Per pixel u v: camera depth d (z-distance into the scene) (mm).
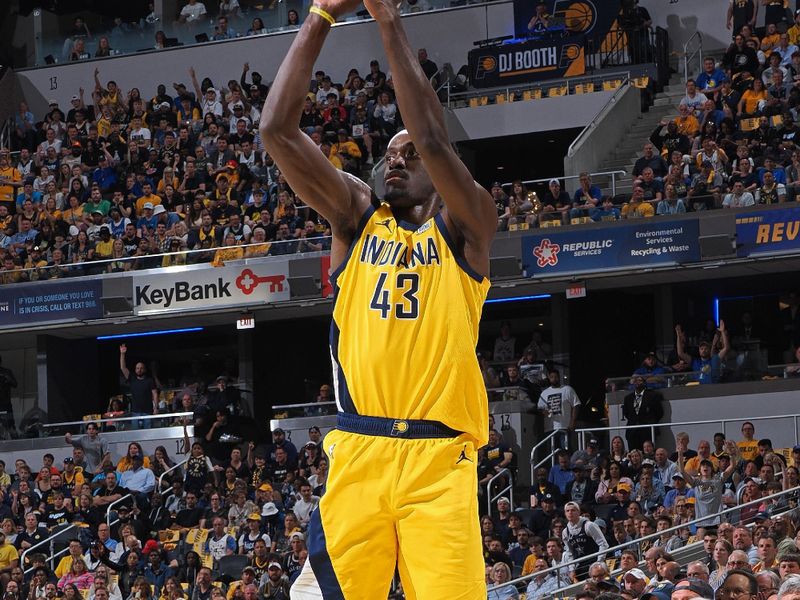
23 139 35000
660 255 25969
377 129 31859
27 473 26703
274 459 25734
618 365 30516
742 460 21109
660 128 29609
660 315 30344
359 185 4754
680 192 26328
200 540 22781
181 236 29594
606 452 23547
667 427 25469
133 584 21531
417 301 4480
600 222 26500
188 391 30547
